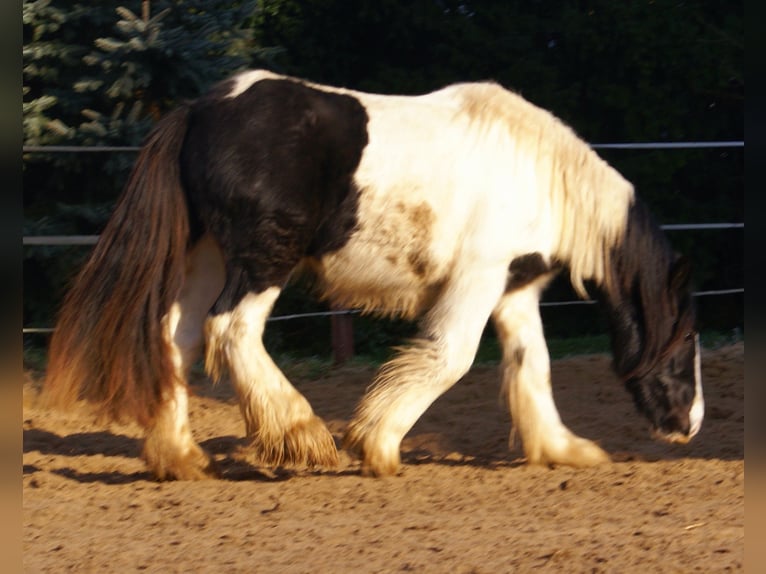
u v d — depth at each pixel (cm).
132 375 805
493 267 859
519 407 909
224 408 1177
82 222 1596
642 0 1822
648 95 1847
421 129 855
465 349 853
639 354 918
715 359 1351
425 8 1839
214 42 1555
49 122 1503
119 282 814
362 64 1930
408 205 844
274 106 826
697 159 1877
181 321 852
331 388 1284
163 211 824
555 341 1698
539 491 814
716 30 1814
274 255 824
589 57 1867
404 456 965
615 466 896
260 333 830
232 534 695
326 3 1858
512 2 1906
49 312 1633
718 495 793
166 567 630
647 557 634
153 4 1552
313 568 623
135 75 1513
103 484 841
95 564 637
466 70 1859
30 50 1536
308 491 810
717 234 1889
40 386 1241
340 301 891
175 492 810
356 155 836
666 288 908
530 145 880
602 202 894
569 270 911
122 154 1527
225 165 815
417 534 693
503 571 614
